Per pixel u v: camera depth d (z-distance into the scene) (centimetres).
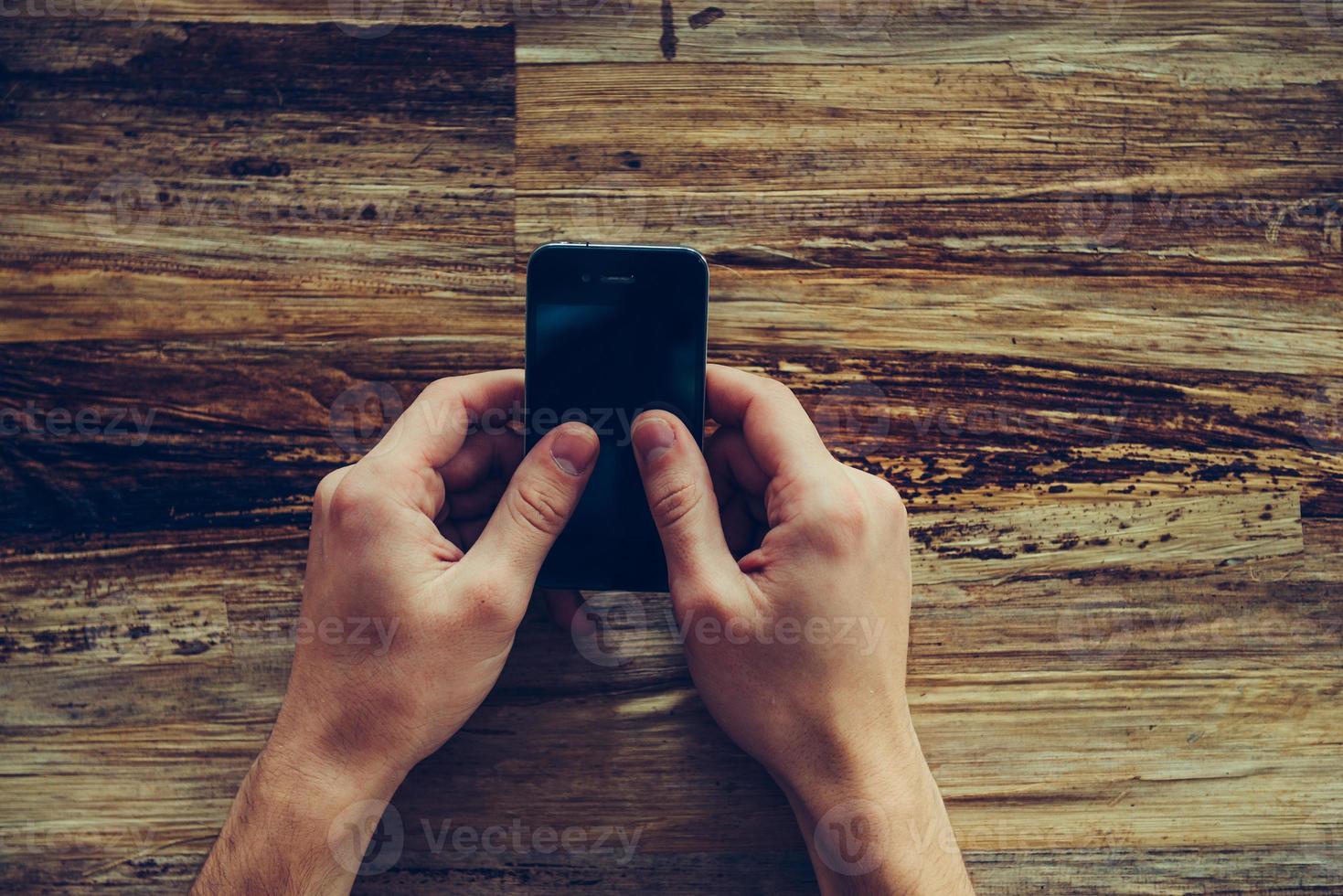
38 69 85
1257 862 84
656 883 83
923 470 85
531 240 86
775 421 76
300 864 73
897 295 86
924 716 85
